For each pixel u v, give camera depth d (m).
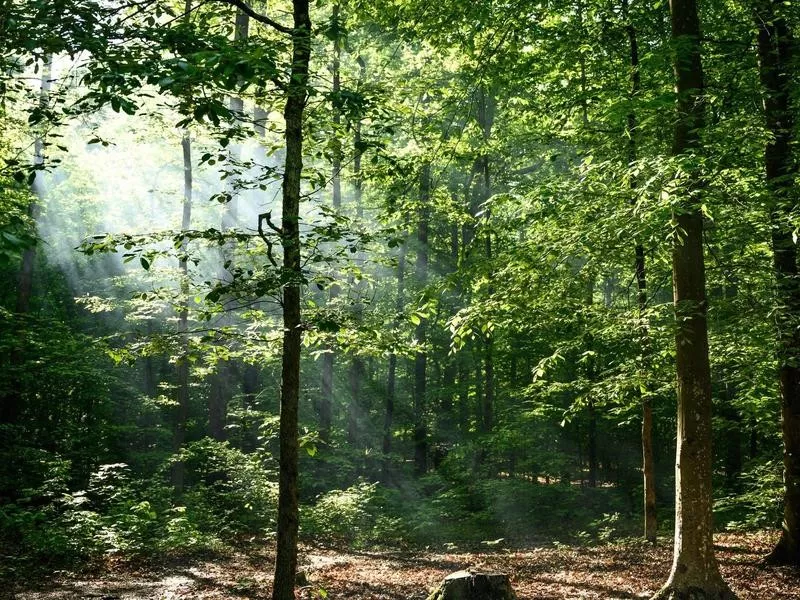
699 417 8.86
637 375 11.70
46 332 19.16
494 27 11.46
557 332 15.98
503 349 23.38
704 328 8.98
